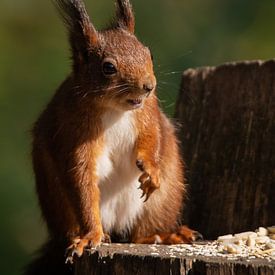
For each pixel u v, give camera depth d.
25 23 23.88
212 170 13.88
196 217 13.79
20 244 20.83
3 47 23.11
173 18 22.03
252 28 21.61
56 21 23.66
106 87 11.83
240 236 11.41
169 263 10.25
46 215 12.96
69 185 12.04
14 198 21.00
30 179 21.33
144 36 21.73
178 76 20.47
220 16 21.83
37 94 22.34
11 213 20.86
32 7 24.06
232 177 13.62
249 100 13.98
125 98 11.77
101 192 12.55
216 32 21.64
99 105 11.99
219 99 14.30
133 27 12.68
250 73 14.12
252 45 21.48
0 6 24.03
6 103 22.30
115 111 12.15
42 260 13.48
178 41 21.62
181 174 13.05
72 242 11.58
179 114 14.61
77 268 11.07
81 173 12.02
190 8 22.11
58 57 22.84
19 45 23.39
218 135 14.07
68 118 12.12
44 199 12.87
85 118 12.06
